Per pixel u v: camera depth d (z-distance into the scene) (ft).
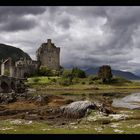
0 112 229.45
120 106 281.13
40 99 294.66
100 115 189.37
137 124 166.71
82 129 154.81
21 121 184.14
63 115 204.23
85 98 351.87
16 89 485.56
